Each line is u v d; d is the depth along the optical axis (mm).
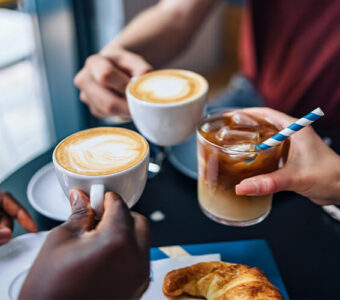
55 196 719
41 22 1867
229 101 1444
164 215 708
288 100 1340
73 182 477
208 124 663
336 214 682
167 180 798
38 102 2260
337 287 569
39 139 2096
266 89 1408
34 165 838
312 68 1261
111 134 571
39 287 365
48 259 376
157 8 1324
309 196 645
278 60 1343
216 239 654
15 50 2008
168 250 612
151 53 1194
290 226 682
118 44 1144
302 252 630
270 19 1323
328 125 1260
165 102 690
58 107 2098
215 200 646
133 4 2094
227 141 612
